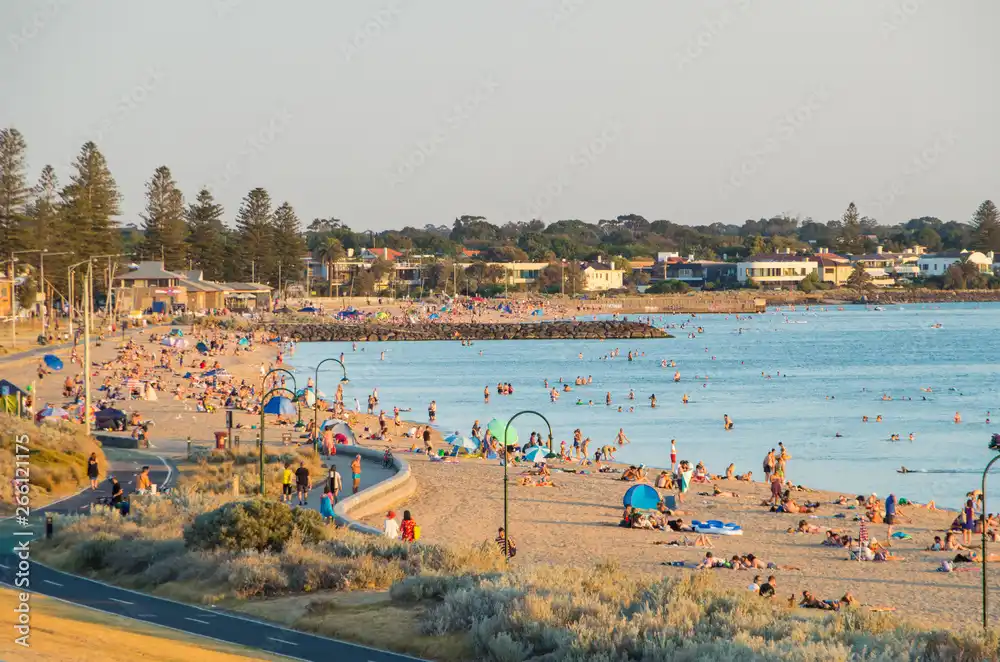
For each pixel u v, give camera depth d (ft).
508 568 142.20
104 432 302.04
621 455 326.44
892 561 184.34
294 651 105.91
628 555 186.29
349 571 131.54
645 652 96.07
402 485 240.73
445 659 103.55
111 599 127.03
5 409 286.05
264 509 148.77
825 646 95.35
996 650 98.63
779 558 186.50
